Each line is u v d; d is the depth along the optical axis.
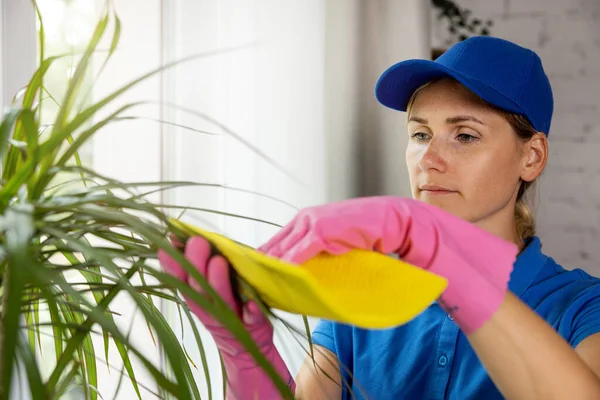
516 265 0.85
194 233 0.45
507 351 0.53
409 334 0.90
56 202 0.40
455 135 0.82
